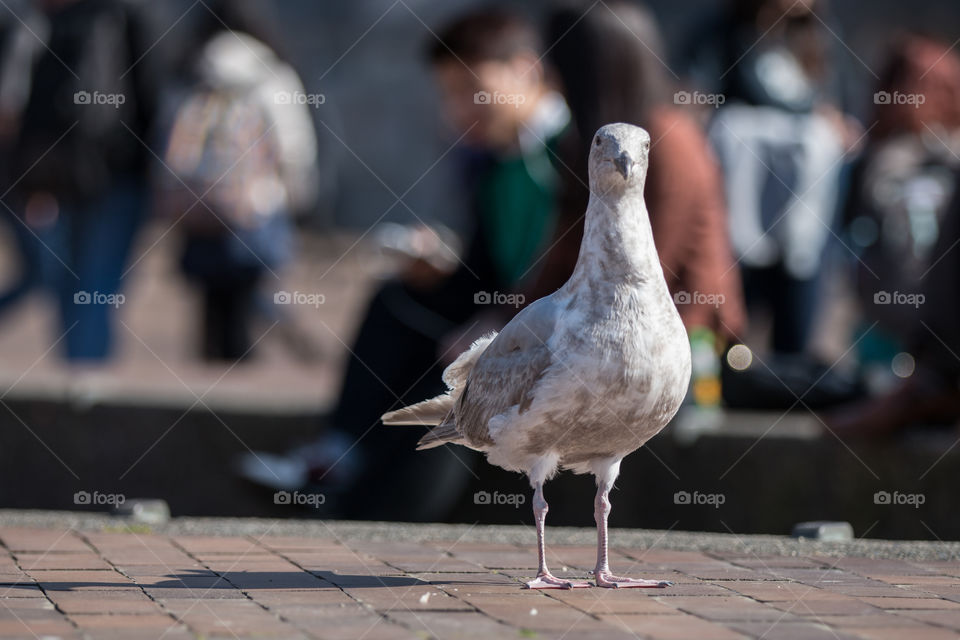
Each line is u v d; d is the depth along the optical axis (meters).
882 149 8.77
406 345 7.86
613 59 6.95
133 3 11.63
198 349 12.52
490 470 8.02
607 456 5.09
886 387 8.49
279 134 11.52
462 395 5.32
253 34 11.59
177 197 11.45
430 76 25.67
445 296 7.84
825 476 8.04
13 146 11.87
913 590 4.95
